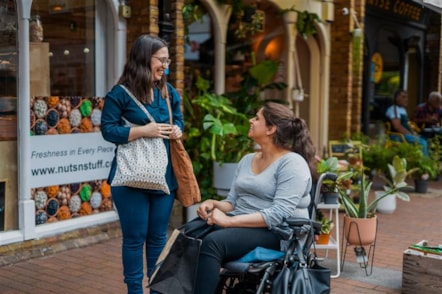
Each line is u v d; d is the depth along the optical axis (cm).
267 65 801
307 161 360
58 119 562
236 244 324
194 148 690
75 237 566
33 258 520
